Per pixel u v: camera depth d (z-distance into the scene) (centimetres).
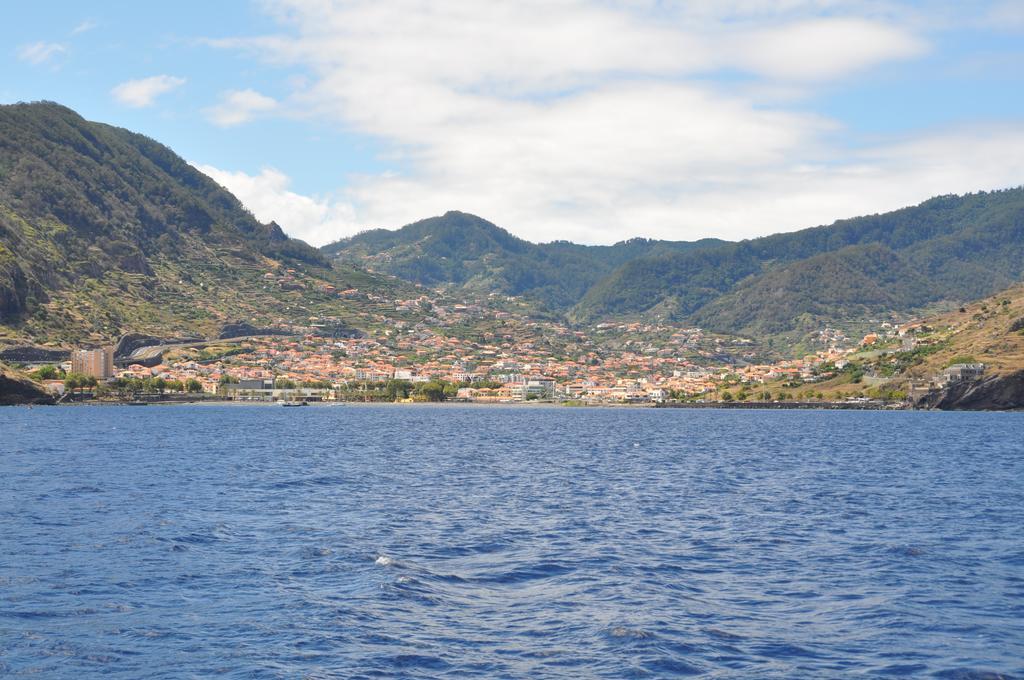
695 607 4506
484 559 5569
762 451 15375
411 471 11144
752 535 6506
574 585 4925
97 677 3469
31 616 4197
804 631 4128
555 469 11681
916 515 7562
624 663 3678
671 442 17850
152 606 4391
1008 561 5622
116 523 6694
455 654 3772
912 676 3572
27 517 6962
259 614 4272
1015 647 3925
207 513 7275
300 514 7281
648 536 6438
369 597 4575
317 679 3466
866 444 17362
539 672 3578
